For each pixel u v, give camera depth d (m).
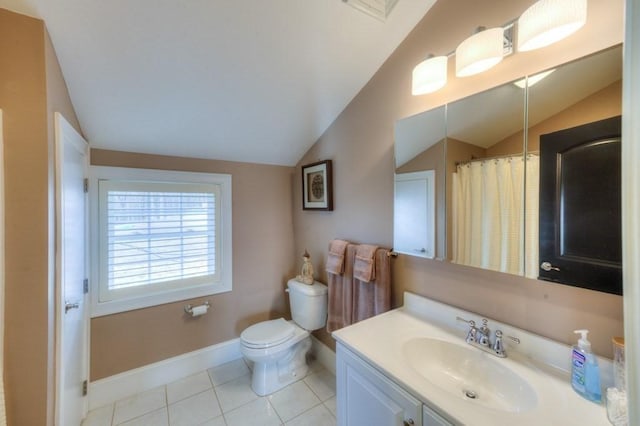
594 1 0.92
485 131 1.19
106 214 1.90
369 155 1.81
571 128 0.95
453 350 1.20
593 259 0.90
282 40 1.43
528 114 1.06
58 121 1.24
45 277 1.14
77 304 1.55
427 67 1.31
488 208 1.19
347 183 2.00
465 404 0.85
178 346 2.18
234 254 2.42
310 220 2.46
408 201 1.52
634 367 0.53
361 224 1.89
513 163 1.11
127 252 1.98
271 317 2.64
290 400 1.93
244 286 2.48
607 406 0.78
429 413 0.88
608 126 0.88
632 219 0.53
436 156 1.38
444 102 1.37
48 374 1.16
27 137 1.11
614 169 0.86
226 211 2.38
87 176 1.80
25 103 1.11
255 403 1.90
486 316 1.23
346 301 1.90
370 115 1.79
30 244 1.12
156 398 1.95
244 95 1.73
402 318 1.45
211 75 1.54
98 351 1.88
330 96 1.87
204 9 1.23
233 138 2.13
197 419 1.76
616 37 0.88
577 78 0.94
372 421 1.10
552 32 0.95
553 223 1.00
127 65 1.39
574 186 0.94
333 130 2.13
